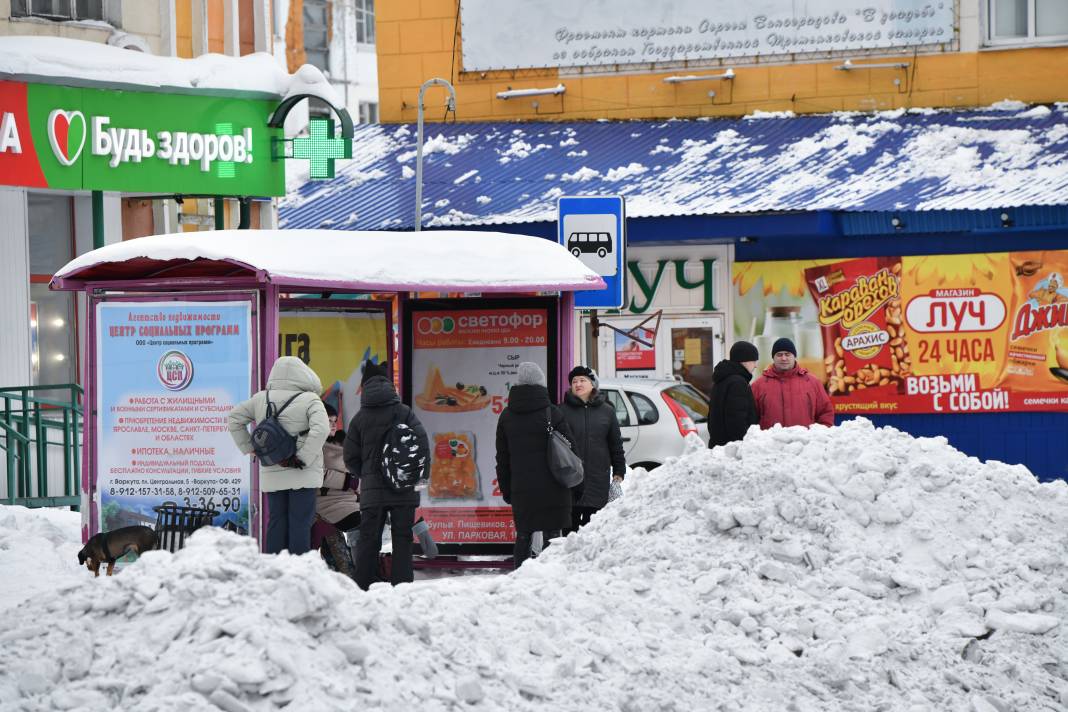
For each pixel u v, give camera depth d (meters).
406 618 16.30
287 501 25.38
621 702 16.42
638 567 20.41
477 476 30.42
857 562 20.69
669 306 51.81
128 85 41.47
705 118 56.47
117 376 27.53
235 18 48.62
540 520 26.88
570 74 57.91
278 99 45.31
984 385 48.44
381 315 31.61
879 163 50.03
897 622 19.56
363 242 28.28
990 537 21.47
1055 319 47.91
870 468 22.41
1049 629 19.61
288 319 30.50
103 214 42.16
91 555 25.30
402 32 59.47
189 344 27.22
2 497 38.12
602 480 28.67
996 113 53.47
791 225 46.91
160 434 27.36
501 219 49.19
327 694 14.41
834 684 18.06
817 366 50.22
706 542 21.19
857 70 55.12
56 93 39.94
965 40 54.31
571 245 34.25
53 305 43.22
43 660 14.82
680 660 17.81
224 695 13.88
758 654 18.33
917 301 49.00
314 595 15.28
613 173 52.22
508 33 58.34
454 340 30.53
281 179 45.66
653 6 56.88
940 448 23.42
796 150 52.19
